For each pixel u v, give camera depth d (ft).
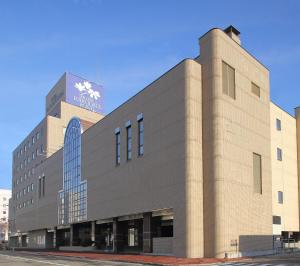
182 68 137.39
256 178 151.23
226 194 132.26
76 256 157.48
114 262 120.47
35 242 316.81
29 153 350.02
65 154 245.45
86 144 213.25
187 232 126.93
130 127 167.73
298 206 198.08
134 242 178.09
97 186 194.90
